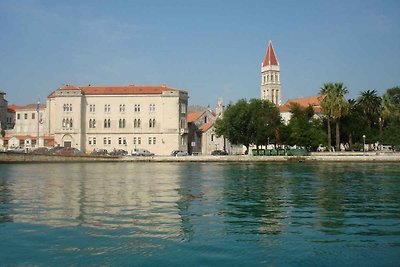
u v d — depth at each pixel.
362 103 130.38
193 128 159.12
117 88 145.25
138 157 114.06
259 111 126.38
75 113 139.38
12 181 50.28
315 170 72.00
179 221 23.66
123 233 20.53
